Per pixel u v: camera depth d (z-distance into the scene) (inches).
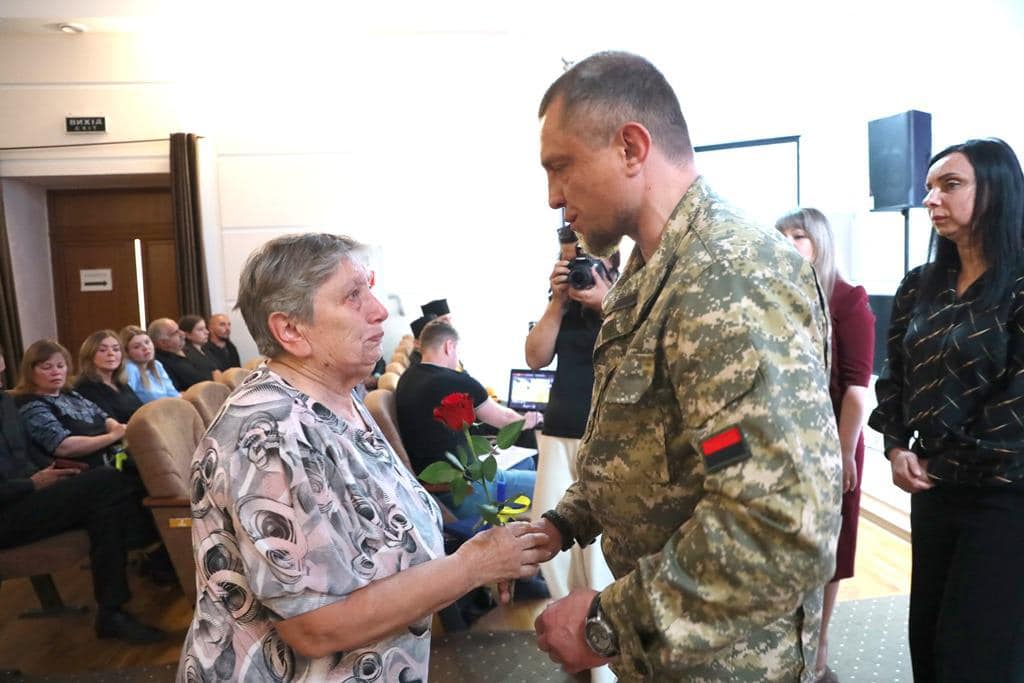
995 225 61.2
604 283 85.2
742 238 35.0
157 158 247.8
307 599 38.9
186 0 229.6
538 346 90.0
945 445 62.9
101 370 162.6
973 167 61.6
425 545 45.1
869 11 195.3
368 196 255.8
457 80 255.8
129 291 277.1
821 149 217.3
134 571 143.2
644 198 38.4
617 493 38.5
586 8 239.6
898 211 179.8
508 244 260.4
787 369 31.8
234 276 254.1
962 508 62.0
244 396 43.8
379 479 45.3
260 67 249.8
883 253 193.9
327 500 40.9
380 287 240.2
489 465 57.1
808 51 218.7
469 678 94.4
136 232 275.3
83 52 243.1
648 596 32.9
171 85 246.5
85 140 245.3
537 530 46.5
